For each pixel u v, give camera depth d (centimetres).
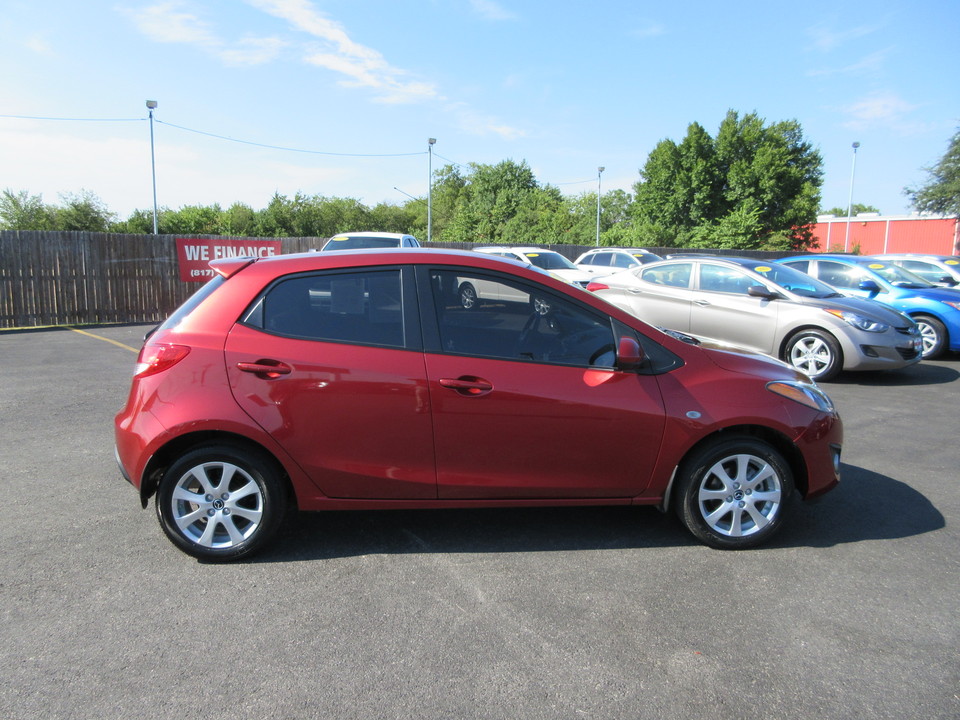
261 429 334
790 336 855
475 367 345
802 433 362
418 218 8312
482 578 335
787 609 308
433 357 345
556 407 346
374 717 235
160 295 1505
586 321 361
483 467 350
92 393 725
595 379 351
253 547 347
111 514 407
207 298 352
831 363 830
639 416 350
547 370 350
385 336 347
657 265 971
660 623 296
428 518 411
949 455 552
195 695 246
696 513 363
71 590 319
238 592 319
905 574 343
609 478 358
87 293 1404
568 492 359
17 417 624
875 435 612
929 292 1073
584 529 395
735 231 4100
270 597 315
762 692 250
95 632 285
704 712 240
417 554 362
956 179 3331
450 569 345
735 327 887
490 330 353
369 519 408
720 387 361
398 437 344
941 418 676
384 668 263
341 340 345
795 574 342
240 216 5672
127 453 341
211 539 346
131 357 967
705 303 904
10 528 386
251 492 345
